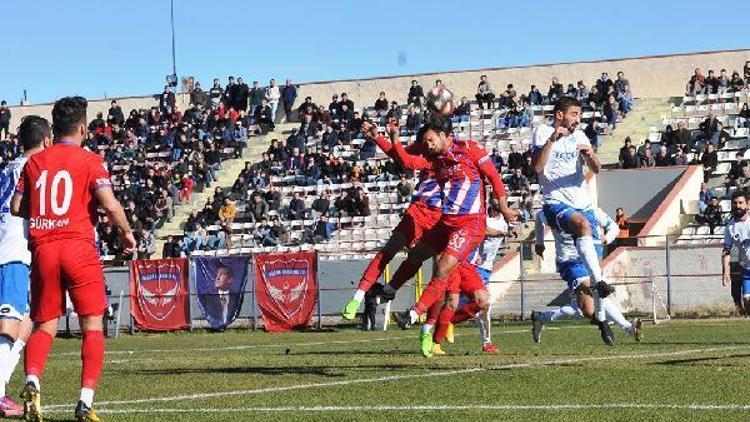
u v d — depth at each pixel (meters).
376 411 8.92
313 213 39.75
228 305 30.17
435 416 8.55
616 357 13.95
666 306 29.67
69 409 9.63
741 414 8.43
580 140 14.50
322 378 11.80
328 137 45.28
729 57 48.41
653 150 41.91
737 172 38.03
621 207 40.25
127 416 8.96
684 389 10.06
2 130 56.81
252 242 39.47
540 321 17.77
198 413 9.04
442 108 11.98
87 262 8.60
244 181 43.00
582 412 8.62
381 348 18.69
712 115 43.22
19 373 14.51
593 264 14.29
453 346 18.52
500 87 51.59
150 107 55.91
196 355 17.83
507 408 8.94
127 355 18.84
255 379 11.85
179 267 30.55
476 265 15.98
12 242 9.87
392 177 41.69
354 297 12.14
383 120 46.12
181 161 46.78
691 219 37.94
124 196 42.84
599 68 50.12
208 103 52.19
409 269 12.31
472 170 12.05
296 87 53.16
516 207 37.22
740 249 16.84
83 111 8.82
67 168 8.62
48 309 8.65
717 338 19.28
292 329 29.59
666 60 49.16
